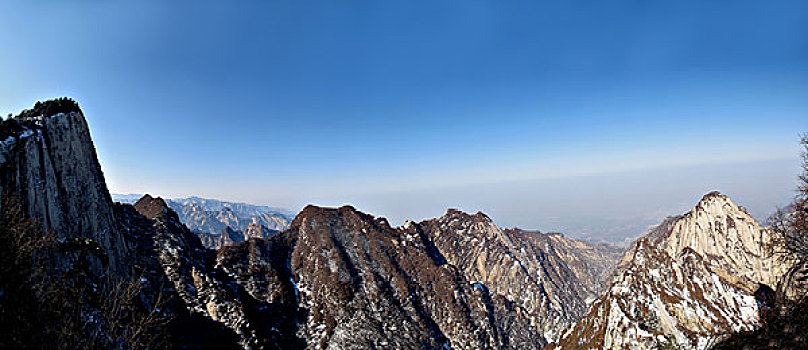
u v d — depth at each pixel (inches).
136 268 2242.9
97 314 1270.9
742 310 2066.9
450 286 5492.1
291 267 5182.1
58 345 994.7
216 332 2960.1
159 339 1790.1
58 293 1114.1
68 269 1315.2
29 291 984.9
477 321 5147.6
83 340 1108.5
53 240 1298.0
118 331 1336.1
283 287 4544.8
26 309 949.8
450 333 4768.7
